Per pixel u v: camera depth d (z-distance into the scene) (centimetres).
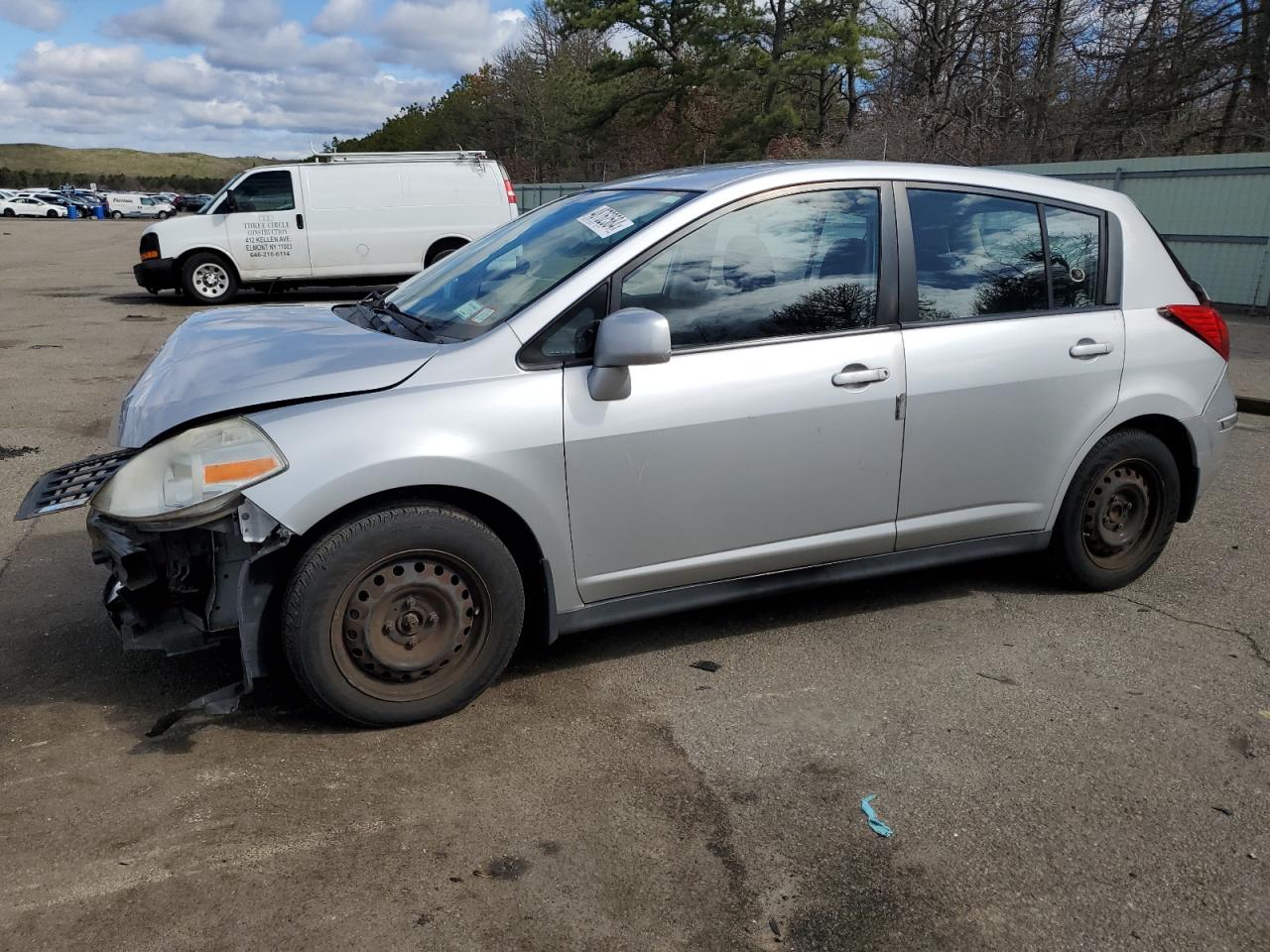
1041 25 2569
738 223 358
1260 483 634
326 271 1512
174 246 1469
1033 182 417
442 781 297
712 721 335
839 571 389
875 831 279
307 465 295
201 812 279
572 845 270
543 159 4438
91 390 861
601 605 351
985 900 253
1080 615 426
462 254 425
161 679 354
